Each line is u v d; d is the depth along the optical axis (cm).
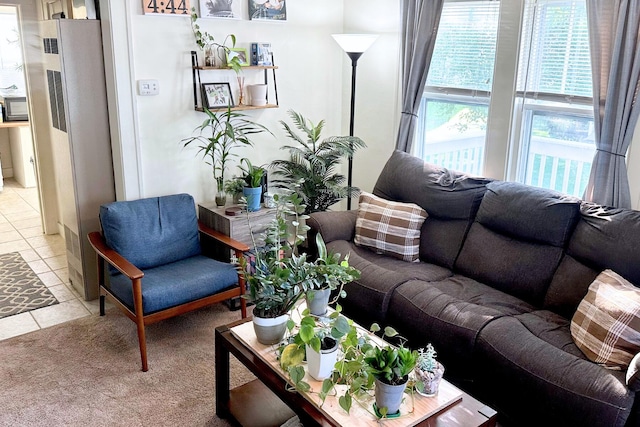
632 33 268
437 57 392
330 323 205
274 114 420
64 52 326
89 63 337
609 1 276
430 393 200
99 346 311
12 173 689
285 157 436
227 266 326
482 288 300
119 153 347
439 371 202
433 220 345
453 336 254
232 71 388
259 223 368
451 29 377
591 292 244
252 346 229
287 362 198
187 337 322
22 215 558
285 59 416
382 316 290
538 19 328
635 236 250
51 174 486
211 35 370
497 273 301
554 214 284
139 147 352
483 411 195
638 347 215
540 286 284
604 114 285
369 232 345
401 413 190
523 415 230
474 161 384
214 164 373
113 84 335
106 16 325
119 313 352
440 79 394
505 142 354
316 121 451
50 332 325
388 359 183
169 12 344
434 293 280
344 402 180
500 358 234
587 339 230
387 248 339
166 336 323
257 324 226
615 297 231
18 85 645
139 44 338
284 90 423
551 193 294
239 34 385
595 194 296
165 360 297
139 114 348
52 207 496
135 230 321
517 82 343
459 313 260
